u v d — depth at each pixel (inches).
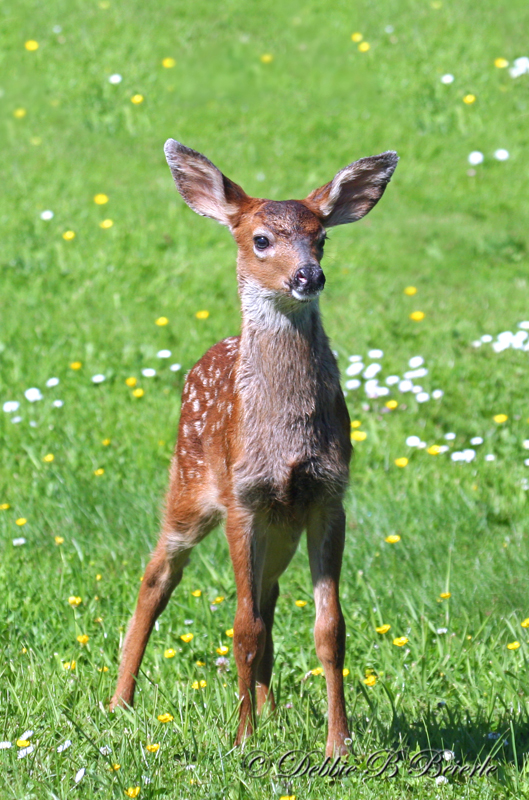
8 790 228.7
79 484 435.2
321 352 277.9
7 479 451.8
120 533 404.5
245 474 272.5
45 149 869.2
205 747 252.5
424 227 757.9
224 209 301.1
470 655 305.3
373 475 447.5
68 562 375.2
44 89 965.2
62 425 496.4
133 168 839.1
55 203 770.8
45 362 557.9
